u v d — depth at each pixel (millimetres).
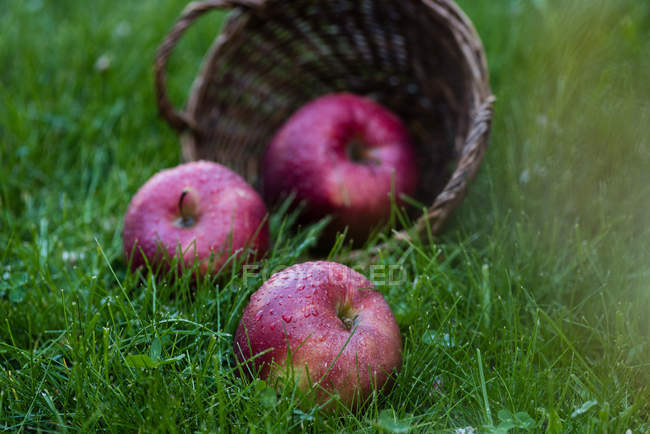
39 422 1352
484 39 2771
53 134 2457
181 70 2830
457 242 1994
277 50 2396
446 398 1405
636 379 1451
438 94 2275
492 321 1601
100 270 1772
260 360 1348
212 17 3086
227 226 1721
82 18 3033
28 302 1665
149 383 1318
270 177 2199
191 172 1796
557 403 1361
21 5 3104
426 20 2066
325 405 1295
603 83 2156
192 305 1594
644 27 2557
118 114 2568
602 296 1582
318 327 1318
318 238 2133
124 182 2211
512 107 2293
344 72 2514
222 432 1258
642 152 1954
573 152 2027
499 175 2057
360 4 2246
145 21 3062
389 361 1354
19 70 2742
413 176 2217
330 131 2129
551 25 2467
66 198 2188
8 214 2023
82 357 1403
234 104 2354
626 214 1892
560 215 1964
